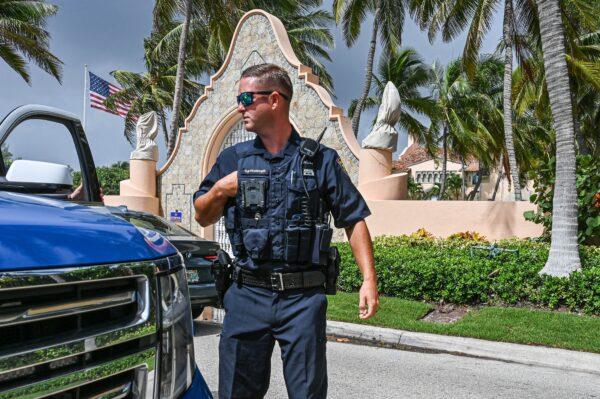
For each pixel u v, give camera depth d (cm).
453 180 4450
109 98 2323
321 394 249
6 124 290
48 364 140
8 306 133
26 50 1888
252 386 255
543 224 1095
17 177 264
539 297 778
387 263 905
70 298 146
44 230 151
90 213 189
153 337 169
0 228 142
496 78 3061
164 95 2841
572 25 1723
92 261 152
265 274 248
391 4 2161
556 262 800
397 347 668
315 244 248
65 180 282
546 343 627
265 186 249
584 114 2841
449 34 1841
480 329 680
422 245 1145
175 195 1773
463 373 543
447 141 3375
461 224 1230
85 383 148
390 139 1317
